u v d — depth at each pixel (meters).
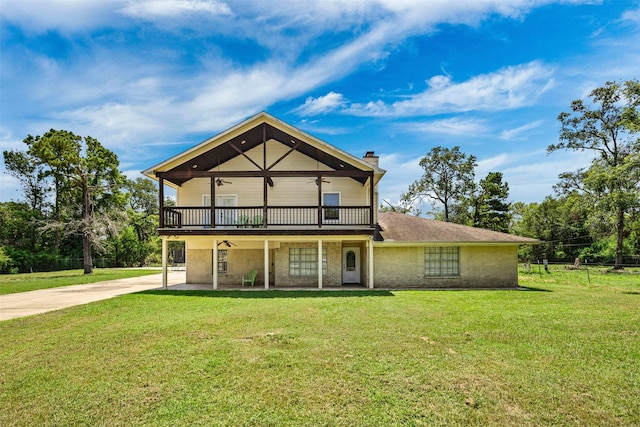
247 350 5.40
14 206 36.38
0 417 3.48
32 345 5.94
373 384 4.15
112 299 10.89
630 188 18.73
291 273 14.95
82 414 3.52
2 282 19.06
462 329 6.72
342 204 15.60
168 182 15.30
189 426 3.27
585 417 3.44
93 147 27.22
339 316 7.92
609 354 5.26
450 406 3.64
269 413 3.50
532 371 4.56
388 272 14.62
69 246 37.50
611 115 30.56
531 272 26.11
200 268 16.08
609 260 34.31
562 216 39.56
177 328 6.86
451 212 41.28
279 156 15.81
